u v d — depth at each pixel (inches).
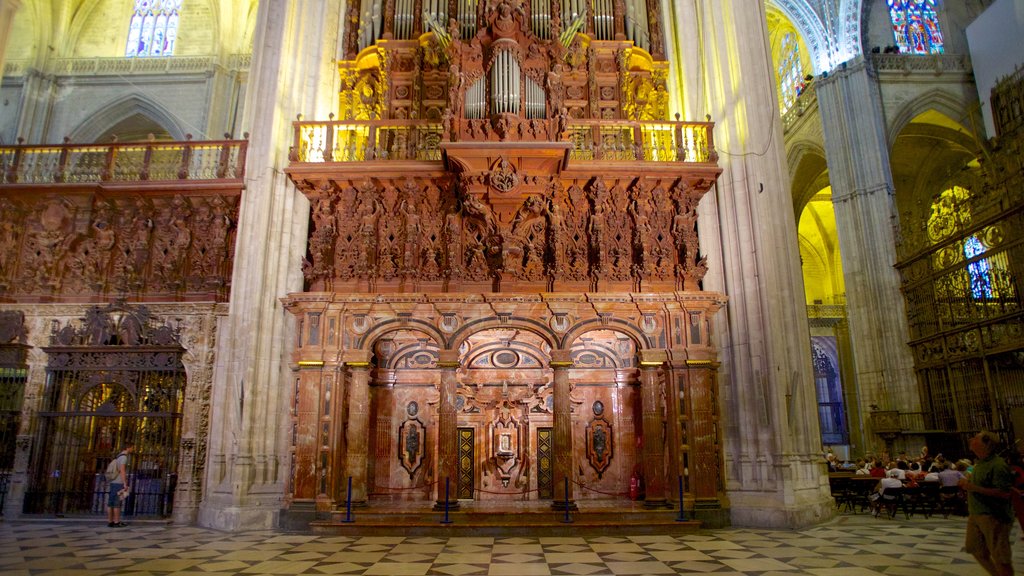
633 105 698.2
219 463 551.5
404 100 689.0
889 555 386.0
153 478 613.0
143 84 1055.0
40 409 621.3
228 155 658.8
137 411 603.8
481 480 628.1
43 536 486.6
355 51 719.1
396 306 567.8
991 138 928.3
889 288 1016.9
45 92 1026.7
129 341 624.4
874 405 967.0
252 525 522.6
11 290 649.6
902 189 1387.8
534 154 563.8
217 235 649.6
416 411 637.3
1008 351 753.6
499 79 578.6
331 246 596.1
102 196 658.8
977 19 1063.6
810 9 1207.6
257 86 625.9
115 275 648.4
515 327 573.3
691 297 565.9
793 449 536.1
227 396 563.2
